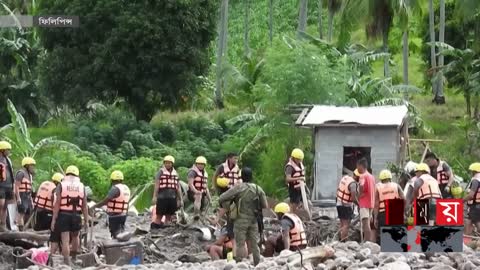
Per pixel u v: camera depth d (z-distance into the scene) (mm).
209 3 57406
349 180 26625
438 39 67188
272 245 23078
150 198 41531
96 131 54562
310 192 36344
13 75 60469
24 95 59969
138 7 55844
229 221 22156
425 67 67750
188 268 20047
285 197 40656
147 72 56031
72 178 23547
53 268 21516
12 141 45000
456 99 64250
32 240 24453
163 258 26109
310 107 38344
